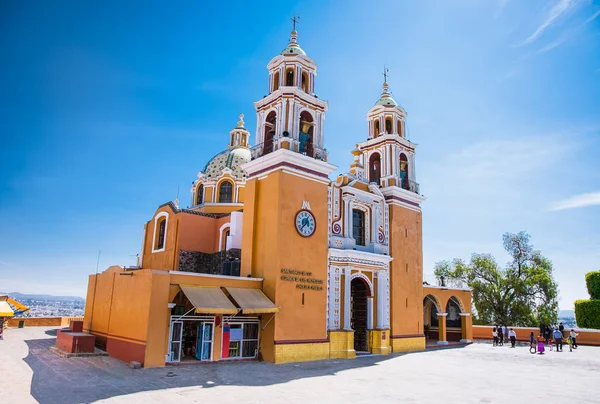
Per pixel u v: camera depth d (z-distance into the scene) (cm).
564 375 1834
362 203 2688
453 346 3234
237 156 3831
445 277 5062
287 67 2567
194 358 1958
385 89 3291
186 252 2883
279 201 2192
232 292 2003
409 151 3167
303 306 2181
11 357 1847
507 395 1388
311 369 1856
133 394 1248
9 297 3334
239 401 1214
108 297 2180
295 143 2359
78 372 1557
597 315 3803
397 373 1816
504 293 4638
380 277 2628
